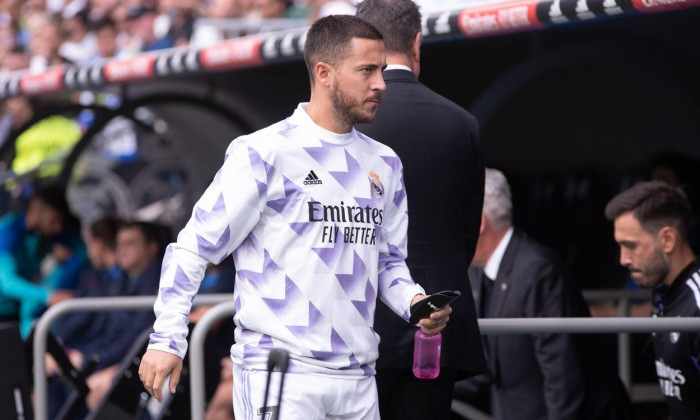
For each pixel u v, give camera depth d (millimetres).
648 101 24094
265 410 10000
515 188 19859
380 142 11523
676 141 23891
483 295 15891
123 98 27375
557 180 25422
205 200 10289
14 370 16453
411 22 11961
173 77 25578
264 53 19219
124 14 40250
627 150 24828
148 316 23094
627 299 18812
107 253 25906
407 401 11742
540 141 25375
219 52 20438
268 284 10289
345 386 10391
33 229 27422
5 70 44281
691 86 22062
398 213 10969
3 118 38812
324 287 10242
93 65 24594
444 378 11750
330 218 10281
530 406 15227
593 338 14992
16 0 44688
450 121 11812
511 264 15133
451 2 17594
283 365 9461
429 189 11609
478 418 20031
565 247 25156
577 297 15117
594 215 24922
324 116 10453
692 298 13539
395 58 11945
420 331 11055
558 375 14555
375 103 10359
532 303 14805
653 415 19719
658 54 21656
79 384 18562
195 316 21250
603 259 24672
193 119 28844
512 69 23062
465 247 12078
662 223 13773
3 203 35000
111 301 16797
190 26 35750
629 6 13359
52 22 42812
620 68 24156
